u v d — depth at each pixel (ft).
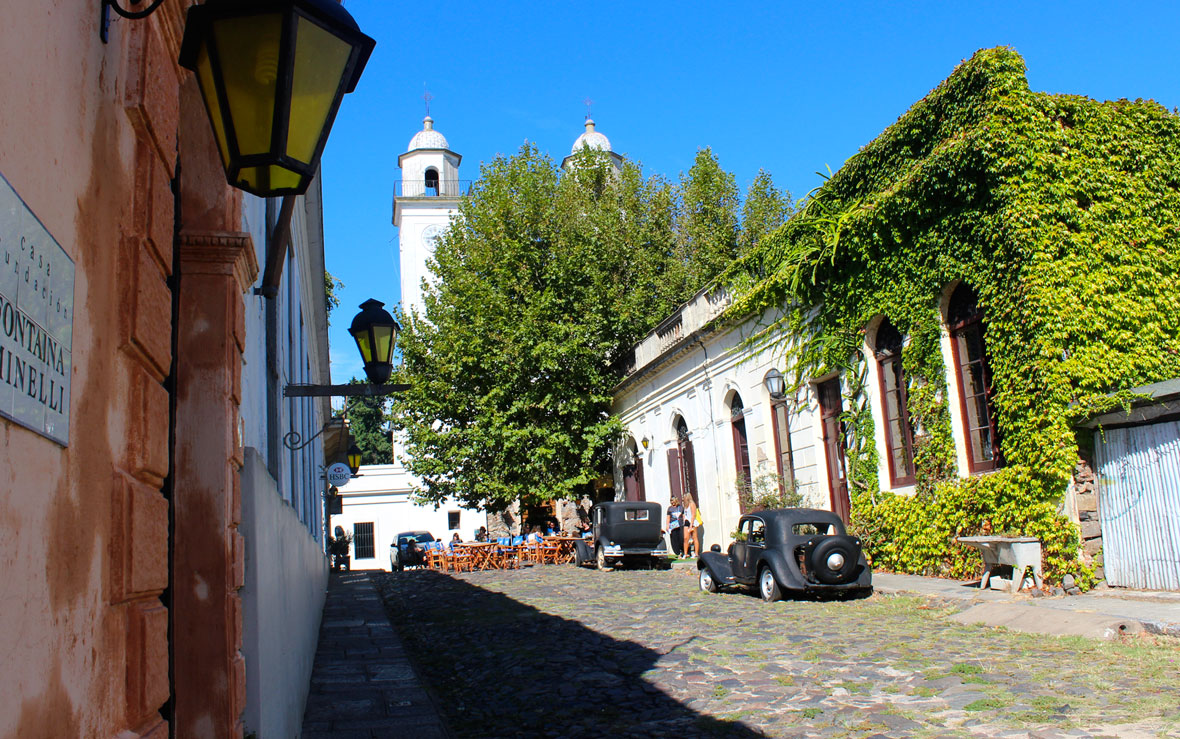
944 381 48.60
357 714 26.20
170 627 13.67
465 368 95.09
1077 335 41.34
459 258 102.17
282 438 28.25
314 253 57.16
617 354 107.76
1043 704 22.48
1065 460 40.70
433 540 132.67
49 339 7.08
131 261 9.50
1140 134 45.93
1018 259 42.88
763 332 68.39
